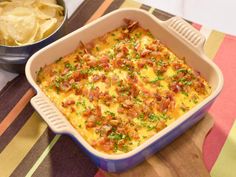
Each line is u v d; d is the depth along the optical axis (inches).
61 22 23.9
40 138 20.9
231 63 23.2
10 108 22.0
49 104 18.7
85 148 17.9
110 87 21.1
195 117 19.5
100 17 23.7
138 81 21.3
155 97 20.6
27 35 22.6
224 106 21.7
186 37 21.3
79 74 21.5
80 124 19.8
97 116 19.9
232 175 19.5
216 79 20.4
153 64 21.9
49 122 18.1
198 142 20.1
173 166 19.4
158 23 22.2
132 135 19.3
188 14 26.0
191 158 19.6
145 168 19.3
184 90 20.8
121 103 20.4
